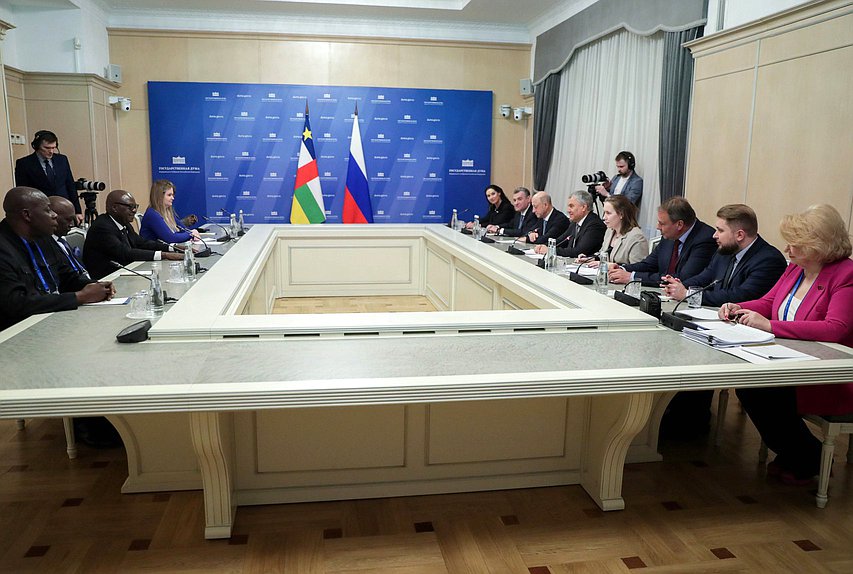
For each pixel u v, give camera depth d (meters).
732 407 3.37
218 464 1.99
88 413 1.58
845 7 3.59
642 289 3.20
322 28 7.64
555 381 1.78
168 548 2.00
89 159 6.81
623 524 2.19
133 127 7.55
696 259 3.30
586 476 2.39
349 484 2.29
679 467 2.62
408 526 2.14
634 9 5.75
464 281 4.55
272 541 2.04
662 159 5.41
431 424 2.29
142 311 2.43
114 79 7.28
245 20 7.49
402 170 8.09
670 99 5.26
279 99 7.68
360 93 7.82
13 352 1.93
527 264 3.75
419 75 7.96
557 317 2.37
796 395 2.29
